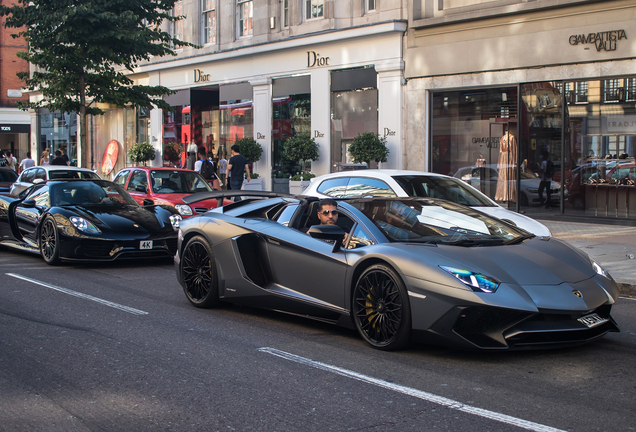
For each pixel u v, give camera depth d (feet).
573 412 12.12
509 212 28.60
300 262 18.79
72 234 30.27
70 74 60.49
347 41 61.57
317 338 17.94
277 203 21.39
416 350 16.49
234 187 57.36
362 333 16.93
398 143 57.93
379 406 12.50
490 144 52.54
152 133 88.79
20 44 147.64
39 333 18.42
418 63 56.24
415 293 15.46
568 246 18.26
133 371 14.84
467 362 15.44
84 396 13.15
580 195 47.78
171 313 21.26
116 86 64.13
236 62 74.59
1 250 38.22
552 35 47.88
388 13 58.13
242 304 21.03
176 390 13.51
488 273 15.24
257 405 12.59
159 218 32.55
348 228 18.25
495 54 51.19
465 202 29.37
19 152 155.02
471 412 12.14
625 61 44.42
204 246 21.84
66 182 34.68
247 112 73.61
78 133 105.60
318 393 13.28
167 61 83.35
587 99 46.80
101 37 56.80
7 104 146.61
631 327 19.40
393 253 16.21
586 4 45.83
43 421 11.80
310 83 65.72
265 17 70.85
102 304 22.63
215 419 11.86
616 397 12.98
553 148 48.88
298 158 63.98
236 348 16.87
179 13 83.76
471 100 53.52
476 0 52.65
